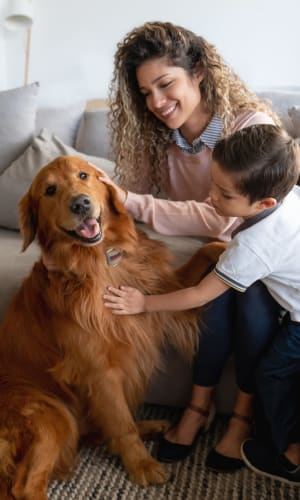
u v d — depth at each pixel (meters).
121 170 1.94
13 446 1.38
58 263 1.50
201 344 1.56
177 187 1.89
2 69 3.21
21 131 2.36
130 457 1.50
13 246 2.05
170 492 1.45
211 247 1.60
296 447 1.44
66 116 2.58
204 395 1.61
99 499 1.45
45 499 1.35
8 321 1.62
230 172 1.27
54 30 3.03
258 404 1.53
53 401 1.50
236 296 1.47
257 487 1.46
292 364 1.40
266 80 2.82
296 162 1.28
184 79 1.61
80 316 1.44
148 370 1.60
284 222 1.29
